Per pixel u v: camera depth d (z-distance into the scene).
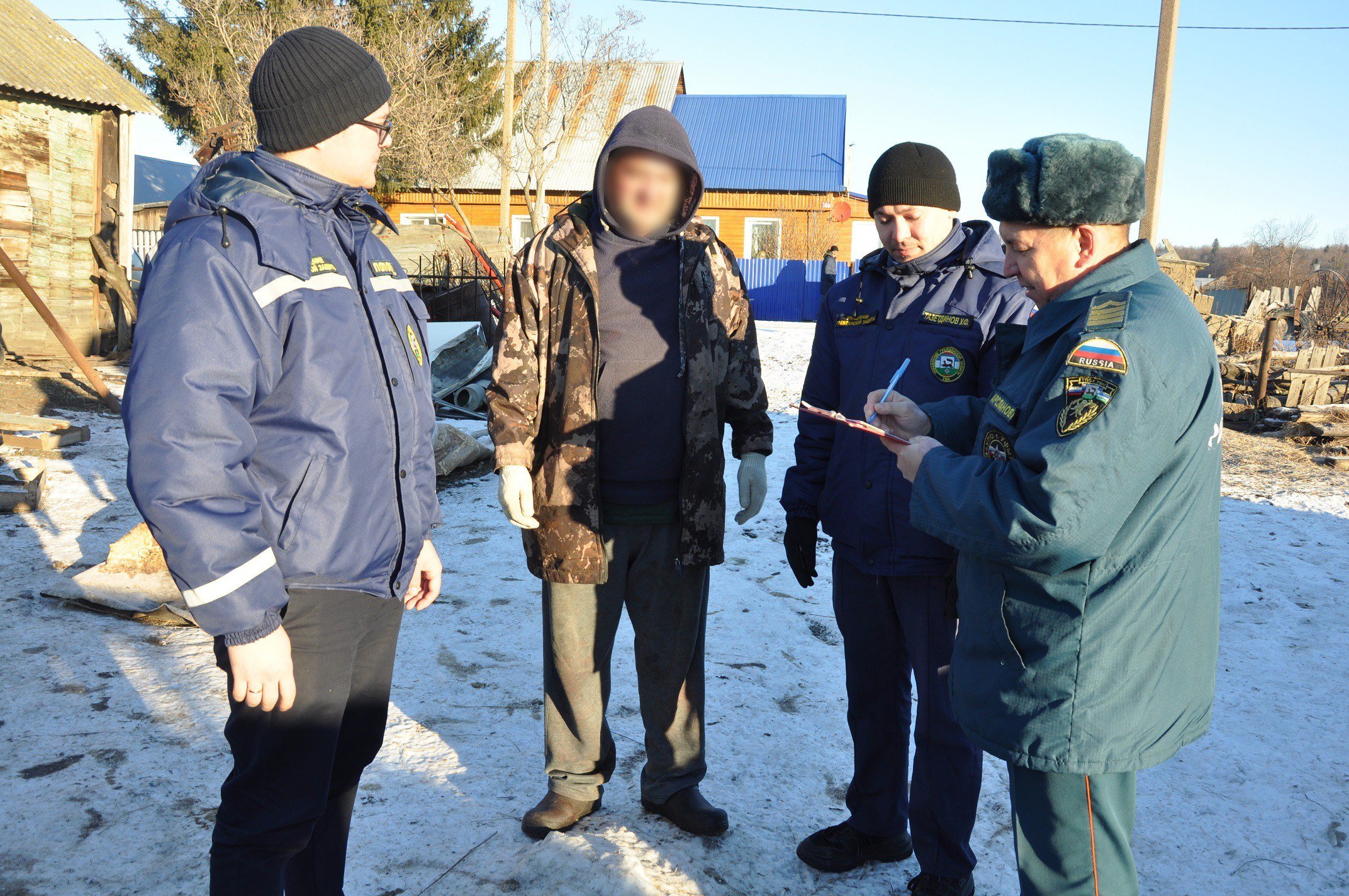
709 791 2.79
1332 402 10.35
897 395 2.05
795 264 22.84
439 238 14.77
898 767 2.46
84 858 2.31
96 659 3.46
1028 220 1.63
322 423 1.70
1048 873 1.65
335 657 1.77
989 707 1.67
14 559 4.46
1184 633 1.58
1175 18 11.33
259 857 1.74
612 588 2.55
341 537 1.73
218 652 1.77
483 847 2.42
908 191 2.29
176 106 22.38
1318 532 6.02
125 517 5.22
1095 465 1.43
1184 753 3.16
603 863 2.32
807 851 2.45
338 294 1.77
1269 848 2.62
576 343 2.44
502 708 3.28
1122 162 1.56
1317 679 3.80
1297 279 33.69
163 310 1.54
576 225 2.46
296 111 1.74
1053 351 1.60
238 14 18.92
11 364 9.34
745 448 2.69
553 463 2.45
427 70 21.56
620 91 26.48
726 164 25.48
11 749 2.79
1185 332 1.52
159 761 2.77
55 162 10.18
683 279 2.49
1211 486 1.60
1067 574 1.56
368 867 2.31
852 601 2.43
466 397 9.03
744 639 4.02
